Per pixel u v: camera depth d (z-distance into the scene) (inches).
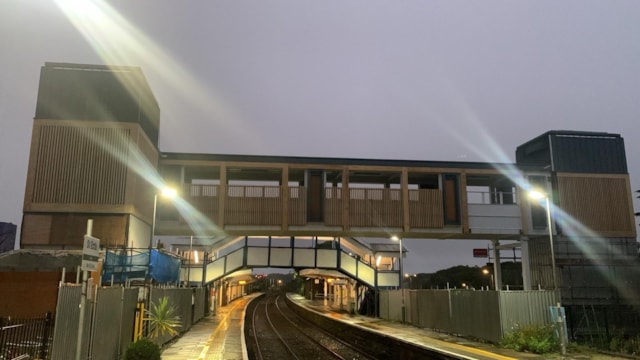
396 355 957.2
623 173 1766.7
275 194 1614.2
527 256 1722.4
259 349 1118.4
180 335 1137.4
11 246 2295.8
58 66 1328.7
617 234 1712.6
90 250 408.2
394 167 1685.5
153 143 1518.2
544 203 1707.7
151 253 1050.1
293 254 1952.5
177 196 1576.0
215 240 2123.5
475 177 1817.2
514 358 785.6
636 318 1606.8
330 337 1475.1
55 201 1254.3
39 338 577.9
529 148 1897.1
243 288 5182.1
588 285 1648.6
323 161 1662.2
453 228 1667.1
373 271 2003.0
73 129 1295.5
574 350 874.1
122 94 1328.7
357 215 1630.2
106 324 585.0
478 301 1051.3
